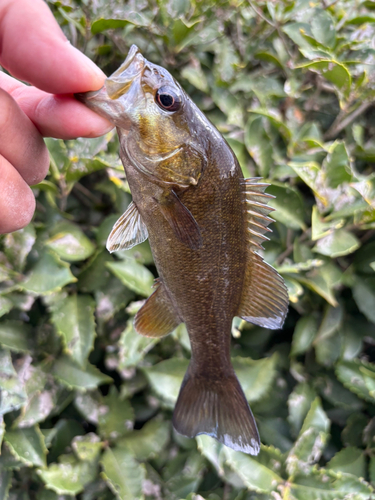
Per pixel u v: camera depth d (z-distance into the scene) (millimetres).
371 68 286
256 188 168
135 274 255
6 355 241
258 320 193
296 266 260
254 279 186
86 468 259
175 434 285
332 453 293
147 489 270
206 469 287
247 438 201
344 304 301
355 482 241
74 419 289
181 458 285
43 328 265
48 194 256
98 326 277
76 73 154
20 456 240
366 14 300
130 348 252
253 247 179
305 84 314
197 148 159
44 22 153
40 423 278
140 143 159
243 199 169
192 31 270
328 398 288
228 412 209
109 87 154
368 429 281
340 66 258
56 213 267
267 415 294
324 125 319
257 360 280
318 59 276
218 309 188
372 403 284
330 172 258
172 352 287
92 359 288
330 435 299
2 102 157
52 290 232
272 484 244
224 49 293
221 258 173
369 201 252
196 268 174
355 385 272
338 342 287
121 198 274
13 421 250
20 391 237
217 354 205
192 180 161
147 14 278
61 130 170
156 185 164
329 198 261
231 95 295
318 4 292
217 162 160
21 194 162
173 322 205
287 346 308
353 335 291
